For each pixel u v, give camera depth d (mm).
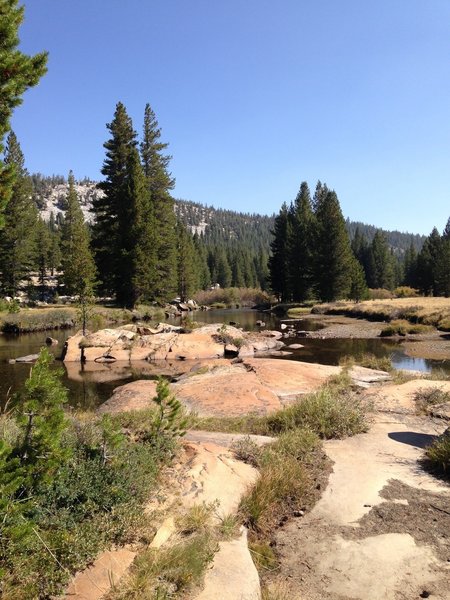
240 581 3680
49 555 3379
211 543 4133
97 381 18500
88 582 3350
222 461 6125
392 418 9320
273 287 77125
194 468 5652
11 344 28781
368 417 9219
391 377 14375
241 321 47531
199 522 4398
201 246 120312
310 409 8648
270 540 4684
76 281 29906
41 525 3871
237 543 4344
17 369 20422
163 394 6355
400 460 6816
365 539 4594
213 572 3770
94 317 34000
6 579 3150
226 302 86812
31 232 52344
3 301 6336
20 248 50562
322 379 13578
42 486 4031
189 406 10742
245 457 6559
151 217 46625
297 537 4711
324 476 6184
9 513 3320
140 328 29703
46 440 3820
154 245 46156
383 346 28422
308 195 72875
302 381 13195
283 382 12930
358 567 4129
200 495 5059
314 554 4379
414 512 5141
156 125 56312
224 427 8969
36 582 3180
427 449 7145
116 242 46625
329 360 23516
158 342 25297
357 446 7508
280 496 5492
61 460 3922
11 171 4113
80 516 4070
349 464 6641
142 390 12469
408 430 8508
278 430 8641
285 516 5180
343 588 3844
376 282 101500
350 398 9969
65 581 3246
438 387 11305
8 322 35625
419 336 32594
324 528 4863
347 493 5652
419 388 11320
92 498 4301
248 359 17406
